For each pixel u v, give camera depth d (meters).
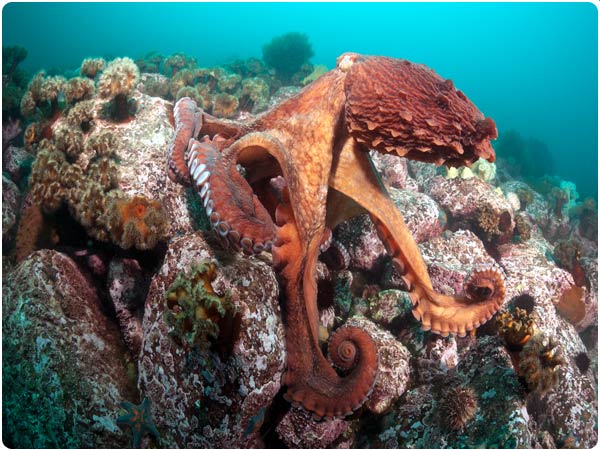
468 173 1.86
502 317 0.91
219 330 0.72
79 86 1.22
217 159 0.76
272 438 0.88
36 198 0.96
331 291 1.07
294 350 0.83
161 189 1.09
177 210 1.09
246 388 0.76
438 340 1.05
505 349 0.93
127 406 0.77
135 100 1.26
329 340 0.88
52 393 0.76
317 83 0.87
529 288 1.45
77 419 0.76
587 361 1.47
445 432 0.85
